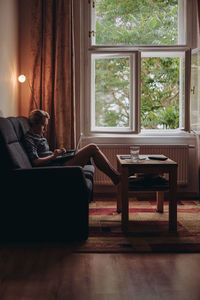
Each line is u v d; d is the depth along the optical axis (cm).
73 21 430
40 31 420
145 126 468
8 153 271
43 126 351
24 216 277
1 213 278
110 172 344
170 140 452
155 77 464
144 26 455
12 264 232
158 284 203
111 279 209
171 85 464
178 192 461
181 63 458
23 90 435
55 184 274
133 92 443
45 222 277
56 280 208
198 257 244
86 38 446
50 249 260
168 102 466
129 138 450
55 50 422
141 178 317
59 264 232
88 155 349
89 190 288
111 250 255
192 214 357
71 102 427
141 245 266
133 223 326
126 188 301
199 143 434
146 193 455
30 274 216
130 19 454
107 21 455
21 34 434
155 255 247
